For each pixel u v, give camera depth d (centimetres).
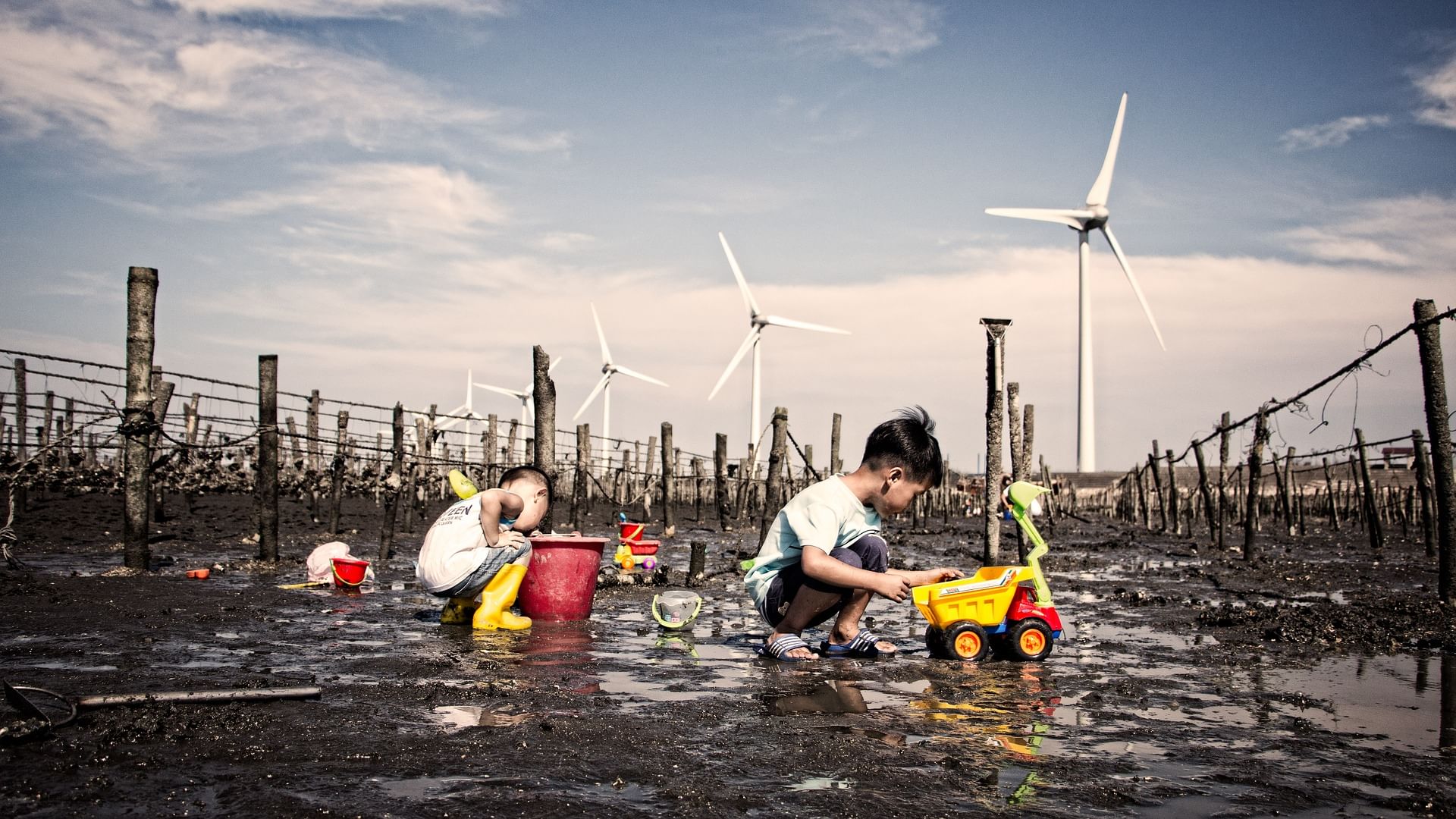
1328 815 260
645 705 372
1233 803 268
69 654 461
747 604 784
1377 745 335
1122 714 375
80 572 877
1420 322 780
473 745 305
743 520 2872
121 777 267
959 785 278
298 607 677
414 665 446
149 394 872
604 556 1284
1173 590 938
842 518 512
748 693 402
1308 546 1834
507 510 614
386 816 240
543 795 260
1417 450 1521
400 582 902
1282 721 368
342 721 333
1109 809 260
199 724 320
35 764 277
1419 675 472
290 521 1745
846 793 267
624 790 267
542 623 628
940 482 534
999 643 509
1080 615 728
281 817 239
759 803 258
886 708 377
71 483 1756
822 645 531
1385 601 772
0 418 1216
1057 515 3006
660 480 3431
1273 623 654
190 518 1648
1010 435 1241
